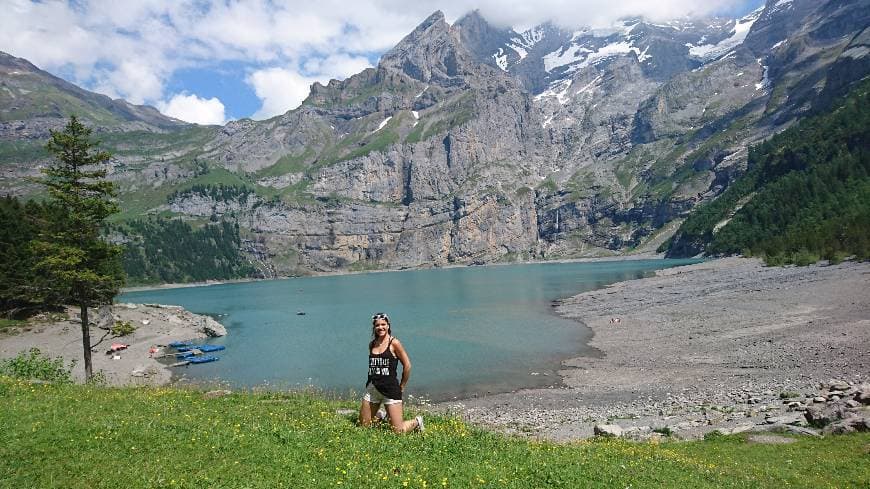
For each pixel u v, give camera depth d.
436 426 16.34
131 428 13.59
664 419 30.89
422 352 63.75
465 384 48.53
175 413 16.39
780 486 14.91
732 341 54.41
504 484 11.40
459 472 11.80
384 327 14.98
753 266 136.50
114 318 81.19
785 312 65.50
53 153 38.53
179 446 12.48
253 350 70.69
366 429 14.48
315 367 58.72
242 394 22.88
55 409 15.68
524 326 81.31
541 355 59.84
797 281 91.06
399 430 14.45
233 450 12.39
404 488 10.59
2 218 77.06
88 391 20.59
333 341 77.06
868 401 23.42
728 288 96.62
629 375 47.47
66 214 39.44
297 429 14.44
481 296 137.50
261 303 152.75
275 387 48.69
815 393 30.94
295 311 124.62
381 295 162.12
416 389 47.38
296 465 11.49
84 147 38.84
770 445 20.75
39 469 10.80
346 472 11.09
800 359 43.16
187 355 65.50
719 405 32.94
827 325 54.09
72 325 73.88
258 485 10.26
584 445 19.45
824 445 20.03
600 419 33.38
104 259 41.12
